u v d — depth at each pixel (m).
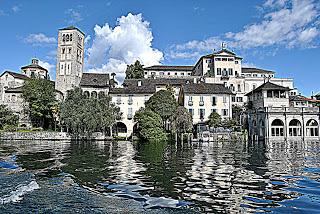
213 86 80.38
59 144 53.62
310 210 11.62
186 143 54.81
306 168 22.50
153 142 58.06
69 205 12.60
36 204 12.78
